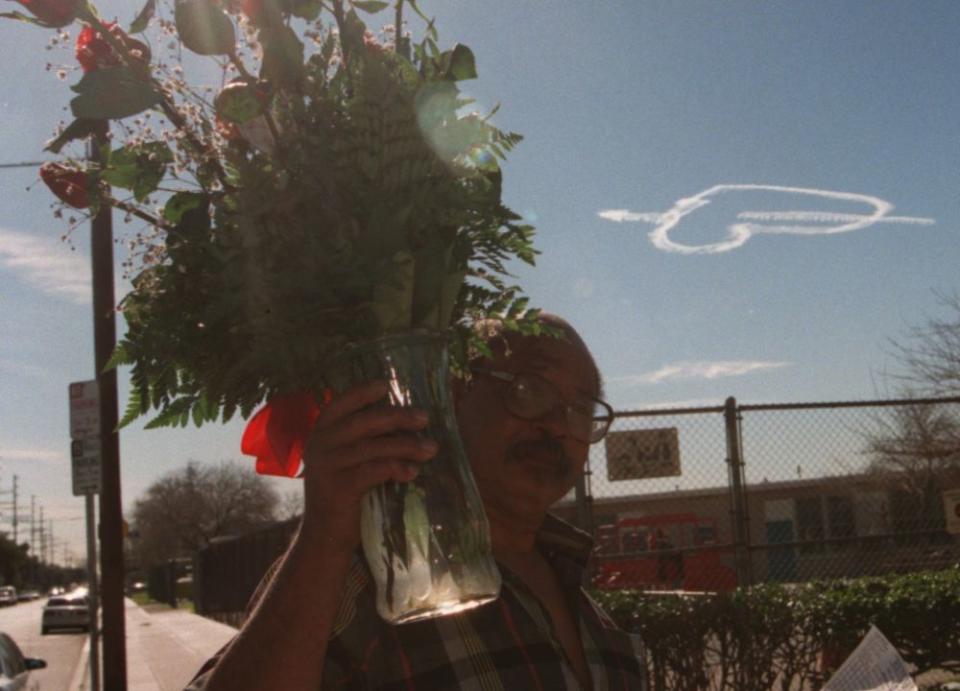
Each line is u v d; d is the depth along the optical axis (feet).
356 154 5.44
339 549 5.08
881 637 7.43
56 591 445.37
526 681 6.41
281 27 5.50
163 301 5.62
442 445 5.46
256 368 5.47
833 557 27.50
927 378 47.03
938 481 40.11
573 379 7.78
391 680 6.15
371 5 6.01
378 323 5.43
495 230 5.91
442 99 5.50
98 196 5.80
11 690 28.96
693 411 23.79
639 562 25.88
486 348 6.54
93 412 33.06
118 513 37.47
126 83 5.56
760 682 20.03
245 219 5.34
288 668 5.05
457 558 5.36
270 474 6.13
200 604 142.82
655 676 19.67
